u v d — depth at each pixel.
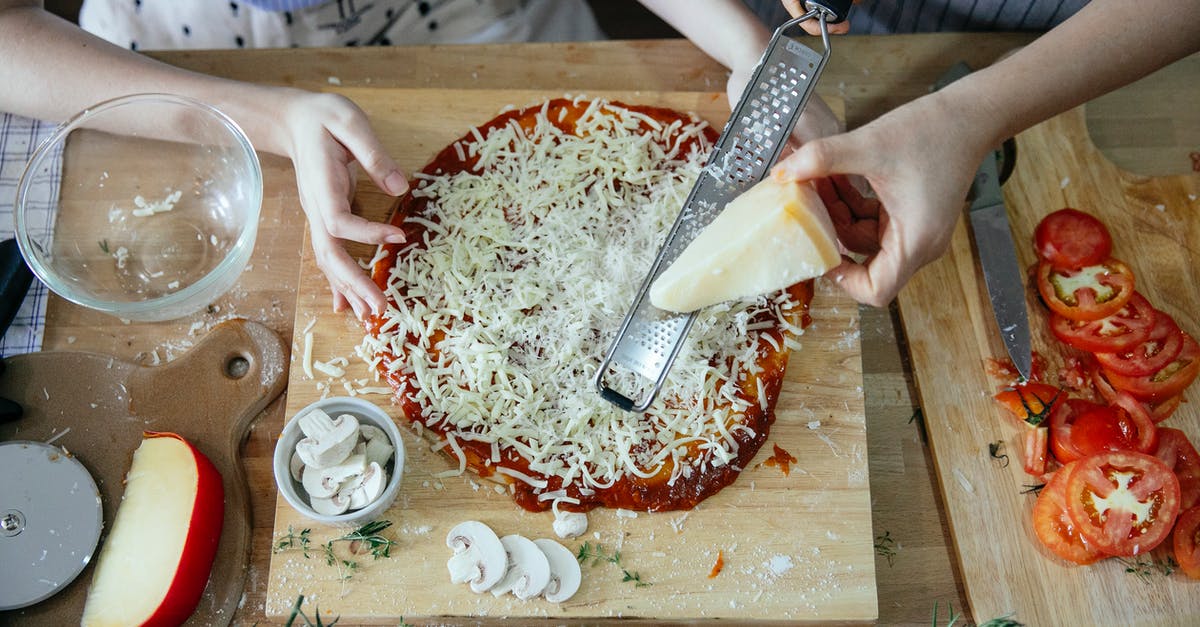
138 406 0.60
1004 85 0.53
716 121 0.67
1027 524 0.59
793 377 0.60
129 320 0.63
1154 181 0.67
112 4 0.75
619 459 0.57
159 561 0.55
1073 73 0.54
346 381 0.60
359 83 0.70
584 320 0.59
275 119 0.63
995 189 0.65
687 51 0.71
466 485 0.57
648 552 0.56
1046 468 0.61
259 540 0.59
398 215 0.64
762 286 0.53
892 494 0.61
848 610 0.55
